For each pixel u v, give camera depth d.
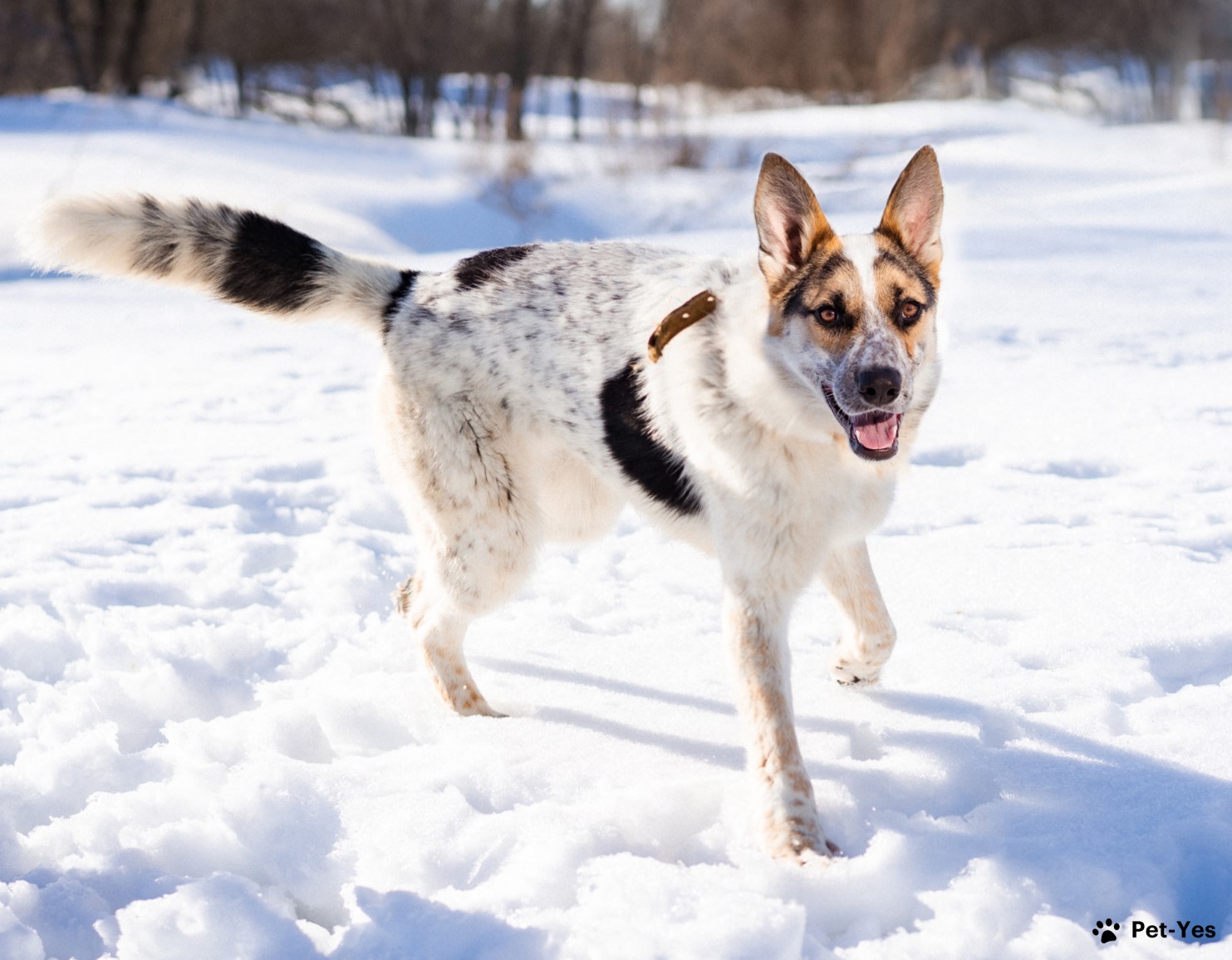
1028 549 5.05
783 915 2.52
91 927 2.75
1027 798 3.13
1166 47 40.97
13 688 3.88
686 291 3.55
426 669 3.94
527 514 3.99
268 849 3.06
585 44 38.69
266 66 40.09
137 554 5.23
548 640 4.42
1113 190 21.06
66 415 7.81
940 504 5.73
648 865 2.77
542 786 3.31
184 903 2.75
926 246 3.43
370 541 5.48
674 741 3.56
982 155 27.20
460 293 3.99
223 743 3.55
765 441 3.31
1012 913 2.64
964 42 45.53
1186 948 2.50
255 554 5.28
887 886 2.76
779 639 3.34
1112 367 8.52
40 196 17.22
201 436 7.25
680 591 4.95
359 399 8.34
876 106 38.78
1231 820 2.94
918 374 3.34
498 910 2.68
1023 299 11.58
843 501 3.37
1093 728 3.47
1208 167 24.61
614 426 3.69
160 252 4.09
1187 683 3.92
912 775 3.25
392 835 3.03
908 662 4.05
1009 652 4.07
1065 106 44.66
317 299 4.16
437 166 25.41
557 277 3.87
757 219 3.27
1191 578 4.59
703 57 38.66
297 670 4.20
